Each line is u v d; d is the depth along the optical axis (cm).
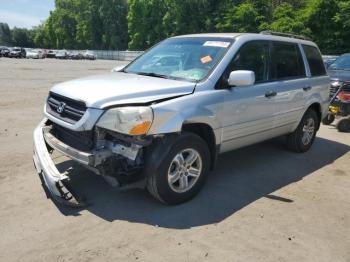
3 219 377
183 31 6347
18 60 4716
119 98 378
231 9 5303
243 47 484
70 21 9981
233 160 592
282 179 523
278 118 545
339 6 4034
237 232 372
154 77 460
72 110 397
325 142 746
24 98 1160
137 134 364
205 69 452
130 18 7419
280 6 4816
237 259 328
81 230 362
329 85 677
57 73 2406
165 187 397
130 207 411
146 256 325
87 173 493
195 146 416
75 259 318
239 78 428
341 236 376
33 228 362
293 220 404
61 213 392
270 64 531
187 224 381
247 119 484
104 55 7862
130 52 7138
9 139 663
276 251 343
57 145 408
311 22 4244
